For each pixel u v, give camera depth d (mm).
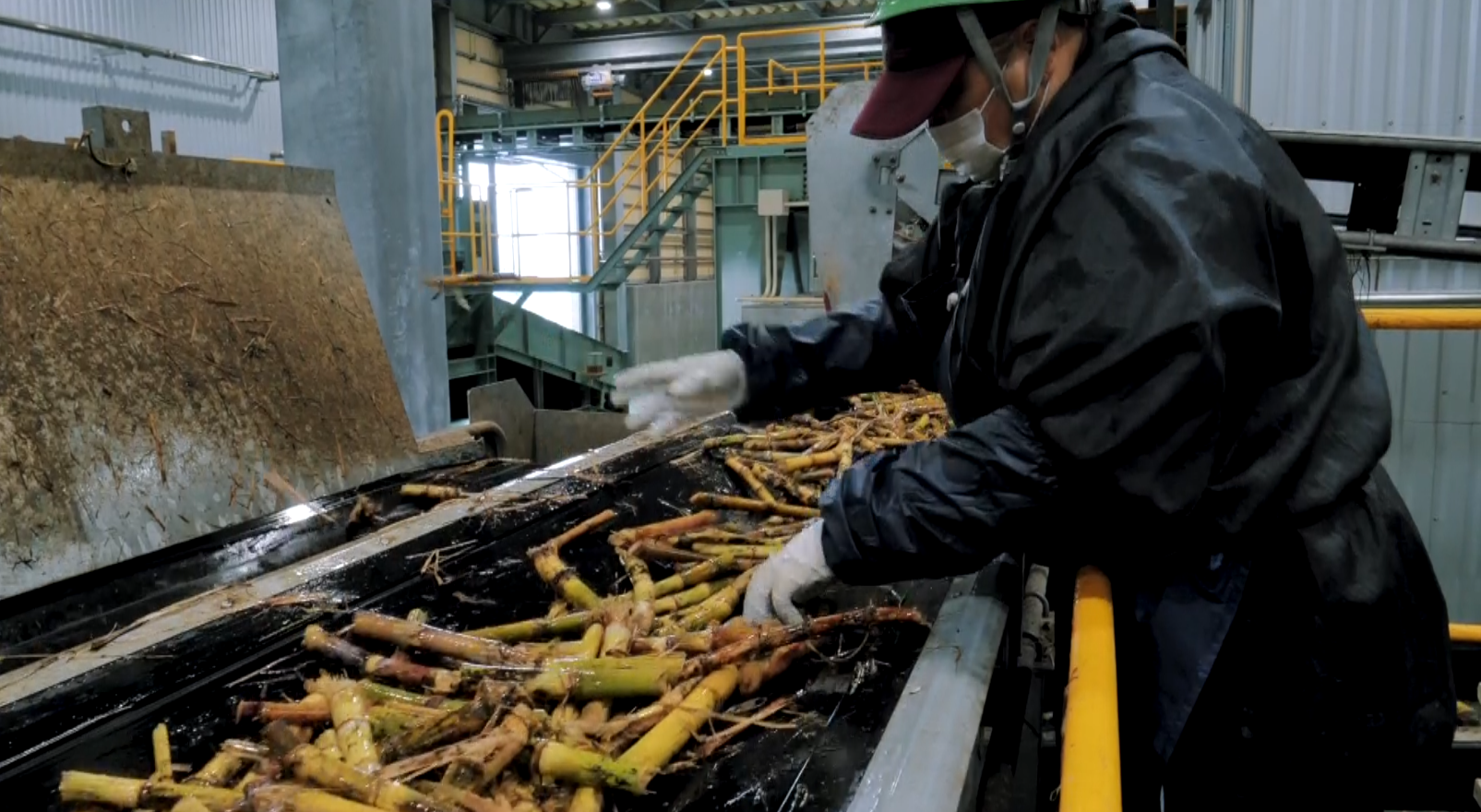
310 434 2186
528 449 3988
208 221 2178
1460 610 3062
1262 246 1052
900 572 1222
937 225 1748
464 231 10805
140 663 1292
